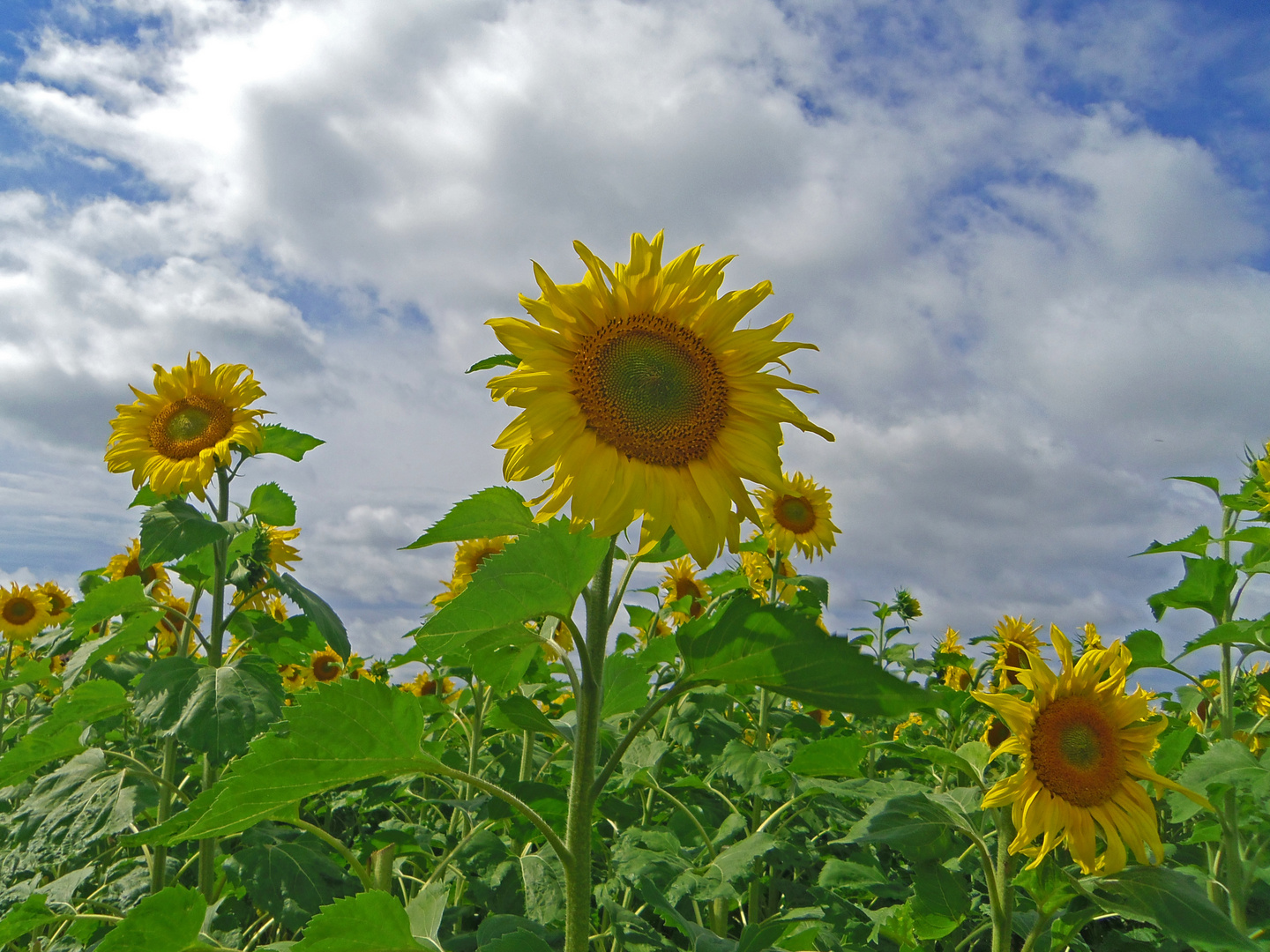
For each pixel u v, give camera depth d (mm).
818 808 1134
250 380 1353
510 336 685
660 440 700
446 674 1760
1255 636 1058
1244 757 982
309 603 1266
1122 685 935
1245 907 978
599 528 651
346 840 1605
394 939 630
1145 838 889
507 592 629
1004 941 892
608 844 1137
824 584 1660
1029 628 1637
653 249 729
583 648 660
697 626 626
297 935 942
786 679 593
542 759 1460
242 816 635
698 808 1251
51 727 1085
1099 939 1155
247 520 1354
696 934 759
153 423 1316
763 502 1852
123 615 1260
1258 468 1264
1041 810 877
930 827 897
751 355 737
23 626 2332
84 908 1123
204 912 662
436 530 688
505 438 677
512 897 996
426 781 1435
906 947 866
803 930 786
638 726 631
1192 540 1152
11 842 1010
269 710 1026
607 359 707
